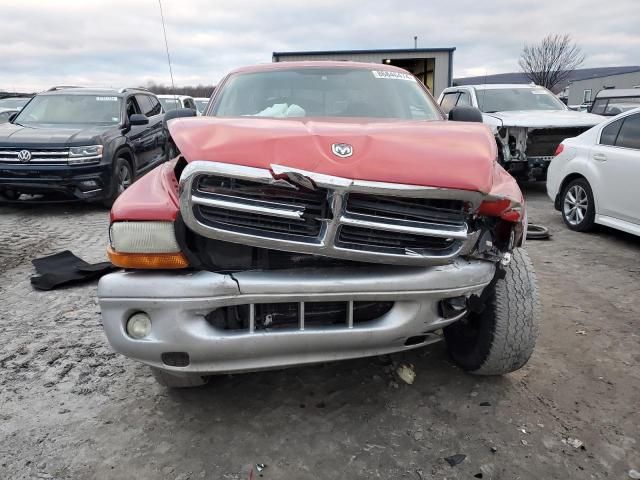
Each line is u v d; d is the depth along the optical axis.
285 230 2.12
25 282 4.69
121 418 2.65
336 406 2.74
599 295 4.23
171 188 2.31
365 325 2.28
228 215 2.11
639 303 4.05
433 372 3.04
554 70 37.03
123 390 2.91
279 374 3.04
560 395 2.80
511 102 9.94
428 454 2.37
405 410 2.69
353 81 3.97
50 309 4.07
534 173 8.56
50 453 2.39
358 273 2.23
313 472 2.26
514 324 2.63
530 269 2.69
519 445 2.41
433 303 2.32
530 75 37.81
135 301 2.14
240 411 2.71
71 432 2.55
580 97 50.44
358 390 2.88
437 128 2.45
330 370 3.08
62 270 4.80
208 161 2.03
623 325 3.65
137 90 9.91
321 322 2.31
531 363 3.13
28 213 7.74
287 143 2.12
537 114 8.94
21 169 7.29
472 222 2.35
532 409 2.68
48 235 6.40
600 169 5.90
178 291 2.11
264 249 2.29
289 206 2.08
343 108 3.73
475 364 2.85
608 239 6.04
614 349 3.30
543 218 7.29
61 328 3.72
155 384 2.97
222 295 2.13
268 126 2.33
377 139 2.20
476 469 2.27
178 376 2.55
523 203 2.39
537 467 2.27
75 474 2.27
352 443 2.45
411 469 2.27
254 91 3.89
